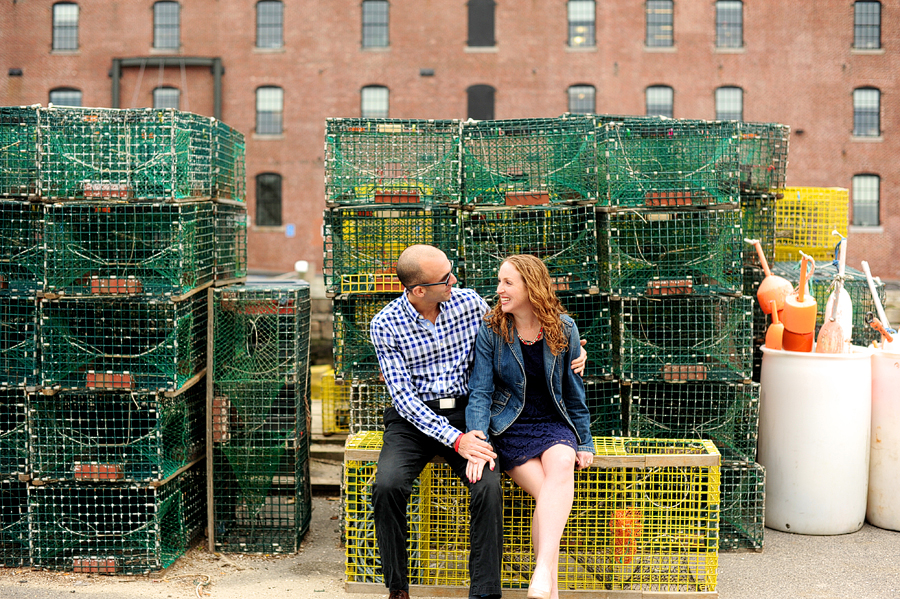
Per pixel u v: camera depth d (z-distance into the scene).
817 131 27.34
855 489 5.28
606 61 27.16
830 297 5.52
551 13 27.16
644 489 4.28
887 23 27.16
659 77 27.22
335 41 27.45
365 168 4.98
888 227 27.55
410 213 5.05
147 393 4.64
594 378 5.01
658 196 4.94
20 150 4.68
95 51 27.73
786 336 5.31
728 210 4.99
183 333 4.83
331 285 5.01
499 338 3.98
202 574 4.69
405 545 3.85
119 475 4.63
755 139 6.04
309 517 5.53
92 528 4.95
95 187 4.64
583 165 4.95
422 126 4.98
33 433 4.72
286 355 5.01
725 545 5.01
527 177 5.03
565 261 4.97
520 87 27.25
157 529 4.67
